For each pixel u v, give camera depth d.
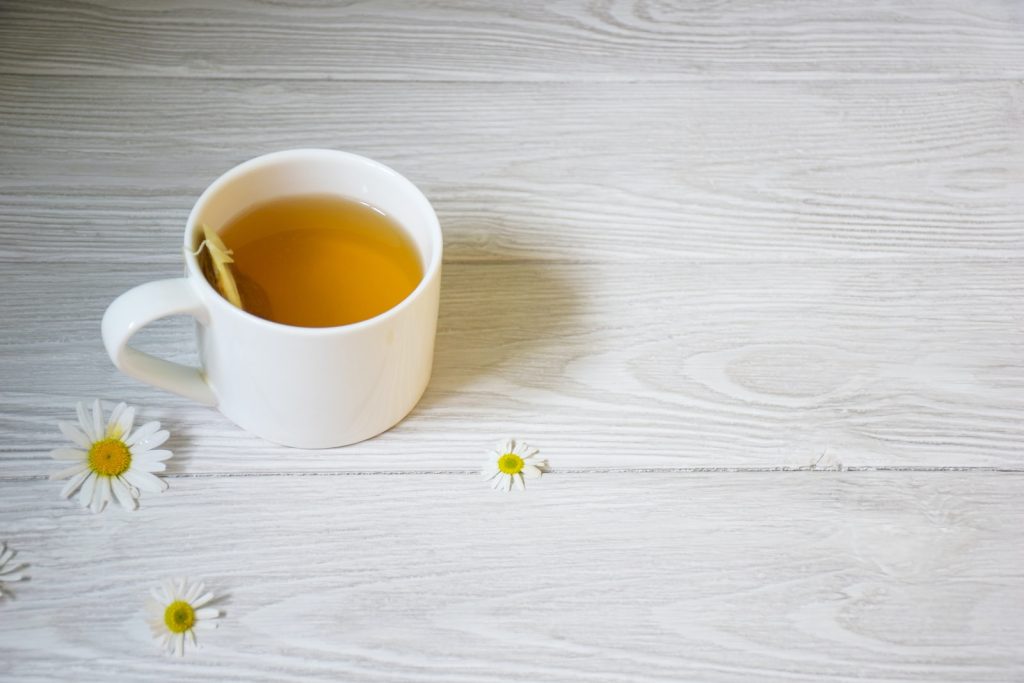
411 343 0.67
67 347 0.73
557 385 0.74
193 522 0.69
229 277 0.66
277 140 0.81
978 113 0.87
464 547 0.70
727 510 0.71
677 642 0.68
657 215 0.81
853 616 0.69
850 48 0.89
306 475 0.71
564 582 0.69
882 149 0.84
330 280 0.69
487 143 0.82
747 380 0.75
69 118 0.81
